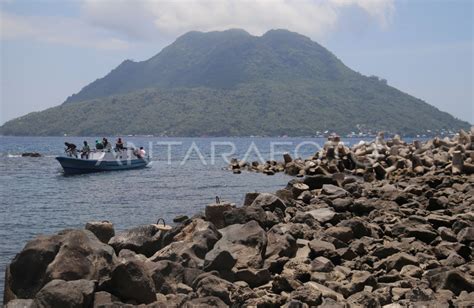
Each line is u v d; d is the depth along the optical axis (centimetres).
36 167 6356
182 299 1035
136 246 1425
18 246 1953
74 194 3619
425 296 1039
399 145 5222
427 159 4150
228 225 1609
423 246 1451
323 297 1069
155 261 1273
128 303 1032
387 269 1283
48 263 1093
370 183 3266
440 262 1324
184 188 3878
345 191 2453
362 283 1134
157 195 3481
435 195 2388
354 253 1403
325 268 1256
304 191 2458
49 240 1126
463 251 1402
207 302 998
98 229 1491
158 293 1110
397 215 1917
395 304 1008
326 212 1838
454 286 1111
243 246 1309
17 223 2480
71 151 5353
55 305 942
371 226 1697
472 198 2212
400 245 1465
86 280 1012
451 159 4103
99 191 3772
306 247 1439
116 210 2855
